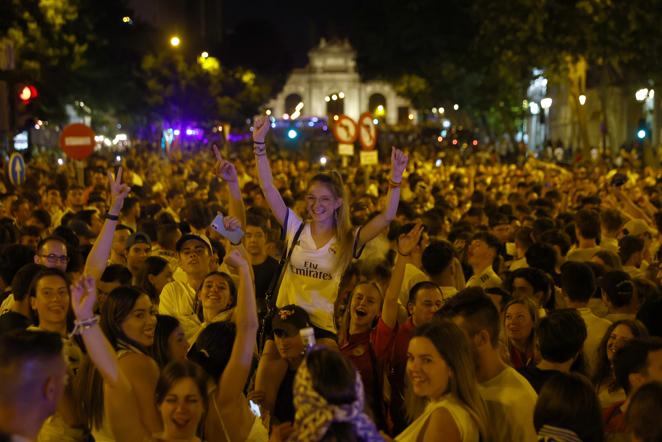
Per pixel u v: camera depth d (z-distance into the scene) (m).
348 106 161.75
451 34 48.00
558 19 31.53
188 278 8.45
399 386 6.75
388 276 8.56
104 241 6.63
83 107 49.56
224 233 5.93
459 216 17.30
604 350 6.36
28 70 34.50
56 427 5.81
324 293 6.55
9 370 3.75
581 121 37.09
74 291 5.03
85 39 45.00
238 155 45.16
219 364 5.86
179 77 58.88
